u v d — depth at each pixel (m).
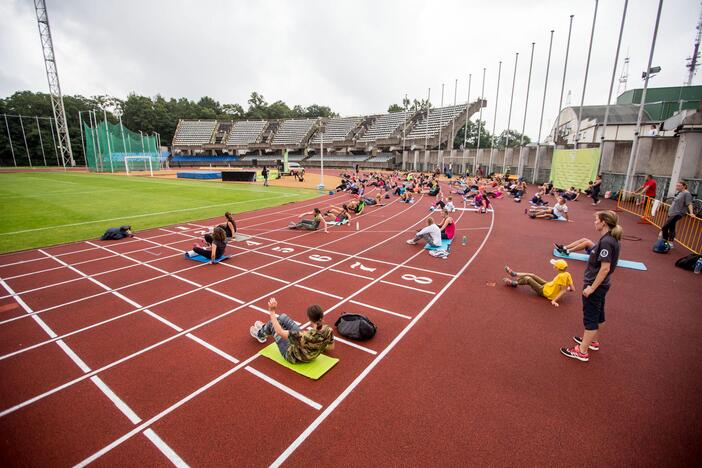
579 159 27.28
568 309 7.16
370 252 11.41
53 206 20.53
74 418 4.28
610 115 37.03
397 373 5.08
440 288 8.30
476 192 25.75
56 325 6.58
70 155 70.06
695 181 16.41
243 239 13.13
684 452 3.71
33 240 12.88
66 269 9.72
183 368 5.23
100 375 5.10
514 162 40.88
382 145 70.25
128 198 24.31
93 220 16.62
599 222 4.92
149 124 91.25
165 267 9.85
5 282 8.76
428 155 58.69
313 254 11.16
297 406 4.42
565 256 10.70
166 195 26.19
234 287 8.38
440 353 5.59
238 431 4.03
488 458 3.65
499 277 9.04
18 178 41.75
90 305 7.41
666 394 4.61
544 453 3.72
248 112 107.31
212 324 6.57
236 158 82.50
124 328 6.44
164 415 4.29
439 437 3.93
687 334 6.14
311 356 5.09
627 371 5.11
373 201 22.47
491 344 5.85
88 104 91.38
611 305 7.29
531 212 17.62
